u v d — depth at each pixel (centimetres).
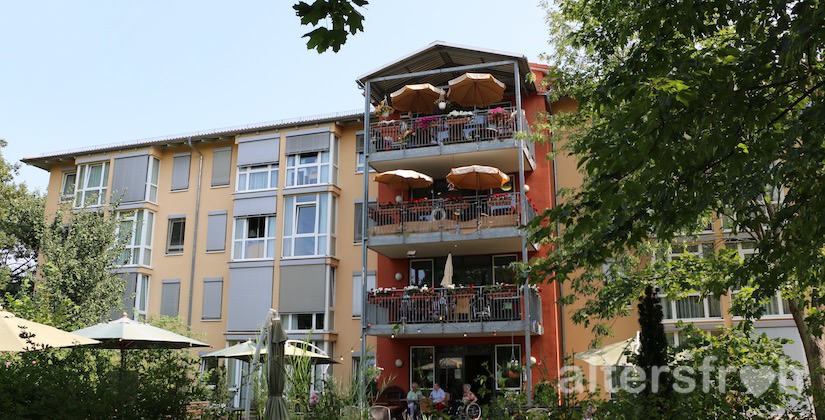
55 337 1112
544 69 2222
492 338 2083
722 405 705
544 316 2036
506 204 2033
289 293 2400
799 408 754
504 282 2105
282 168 2536
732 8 629
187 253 2606
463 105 2230
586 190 684
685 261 1366
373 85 2312
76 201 2752
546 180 2170
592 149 630
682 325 948
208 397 1225
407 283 2222
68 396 935
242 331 2428
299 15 595
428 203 2112
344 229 2441
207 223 2612
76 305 2031
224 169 2652
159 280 2617
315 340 2327
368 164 2170
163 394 1032
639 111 553
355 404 1251
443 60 2209
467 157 2119
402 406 2039
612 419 687
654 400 691
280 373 1174
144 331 1427
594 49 1311
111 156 2750
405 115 2331
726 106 548
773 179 677
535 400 738
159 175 2728
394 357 2145
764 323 1961
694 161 575
